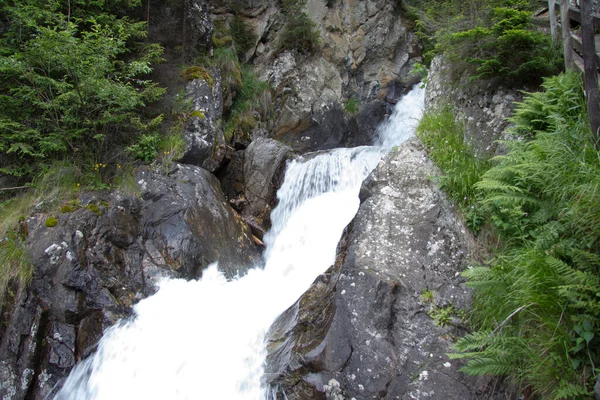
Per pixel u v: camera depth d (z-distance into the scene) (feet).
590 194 11.36
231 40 34.37
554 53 17.43
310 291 16.53
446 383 12.42
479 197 15.43
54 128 21.04
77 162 21.53
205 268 20.13
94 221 19.15
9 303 16.34
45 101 21.75
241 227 24.00
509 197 13.23
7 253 17.15
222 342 16.71
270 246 24.89
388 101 41.73
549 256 11.03
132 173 21.90
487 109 17.90
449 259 15.02
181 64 27.86
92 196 20.24
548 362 10.58
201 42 30.17
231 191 27.02
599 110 12.55
